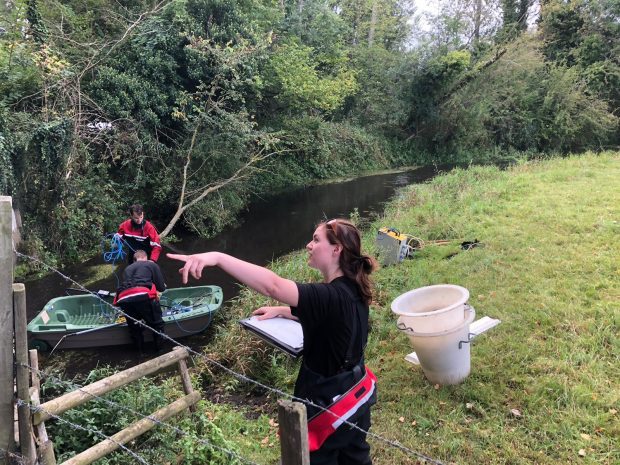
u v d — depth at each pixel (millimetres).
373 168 21062
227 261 1799
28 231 8648
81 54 10805
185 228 11609
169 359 3346
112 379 2916
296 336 2324
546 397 3688
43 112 8836
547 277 5801
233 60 11352
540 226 7793
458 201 10469
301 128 17594
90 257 9406
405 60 22516
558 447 3201
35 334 5676
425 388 3982
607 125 22406
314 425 1971
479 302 5312
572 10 24062
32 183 8758
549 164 13977
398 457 3279
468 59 21547
